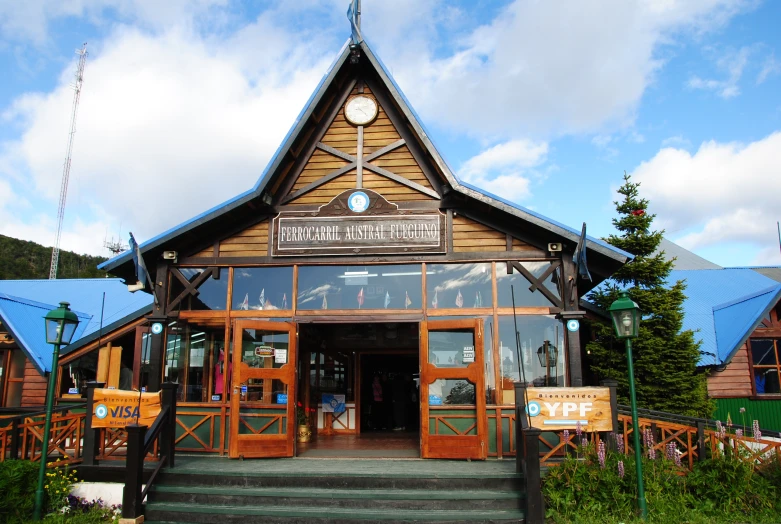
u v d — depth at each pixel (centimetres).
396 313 1090
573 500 825
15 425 977
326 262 1121
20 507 852
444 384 1044
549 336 1076
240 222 1152
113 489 929
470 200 1099
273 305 1123
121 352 1447
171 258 1138
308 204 1148
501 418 1038
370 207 1132
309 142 1175
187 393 1116
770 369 1587
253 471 895
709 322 1691
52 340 904
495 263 1102
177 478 900
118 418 997
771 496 844
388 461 1001
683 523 784
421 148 1145
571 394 965
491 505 823
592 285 1208
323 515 802
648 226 1398
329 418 1503
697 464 896
